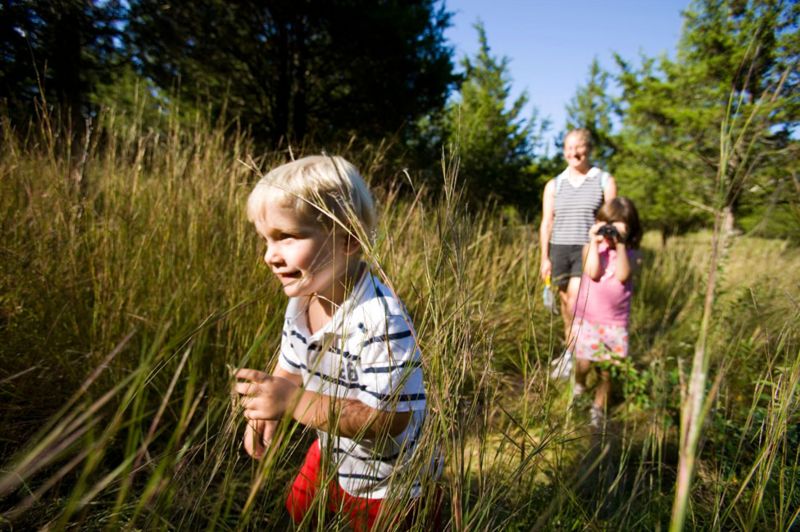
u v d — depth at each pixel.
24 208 2.15
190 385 0.64
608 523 1.14
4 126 2.39
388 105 9.07
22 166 2.28
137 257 2.03
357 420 1.00
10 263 1.83
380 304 1.04
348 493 1.09
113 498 1.17
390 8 8.79
